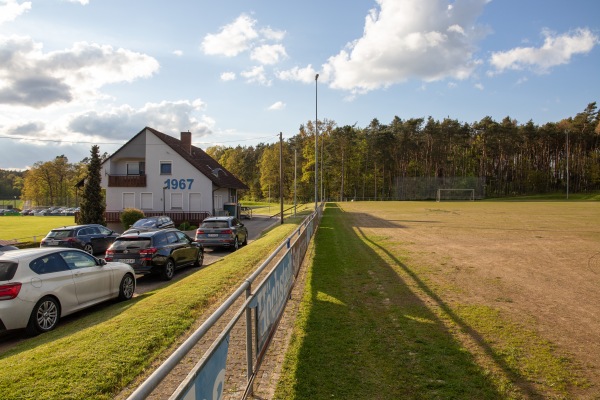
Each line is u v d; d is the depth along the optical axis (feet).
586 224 83.46
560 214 117.91
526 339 18.60
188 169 122.83
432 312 22.86
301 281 30.96
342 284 29.94
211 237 60.34
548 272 34.37
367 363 16.03
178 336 18.98
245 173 399.44
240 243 67.31
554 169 327.47
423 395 13.50
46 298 24.93
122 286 32.09
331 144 285.23
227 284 30.27
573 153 316.81
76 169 346.33
